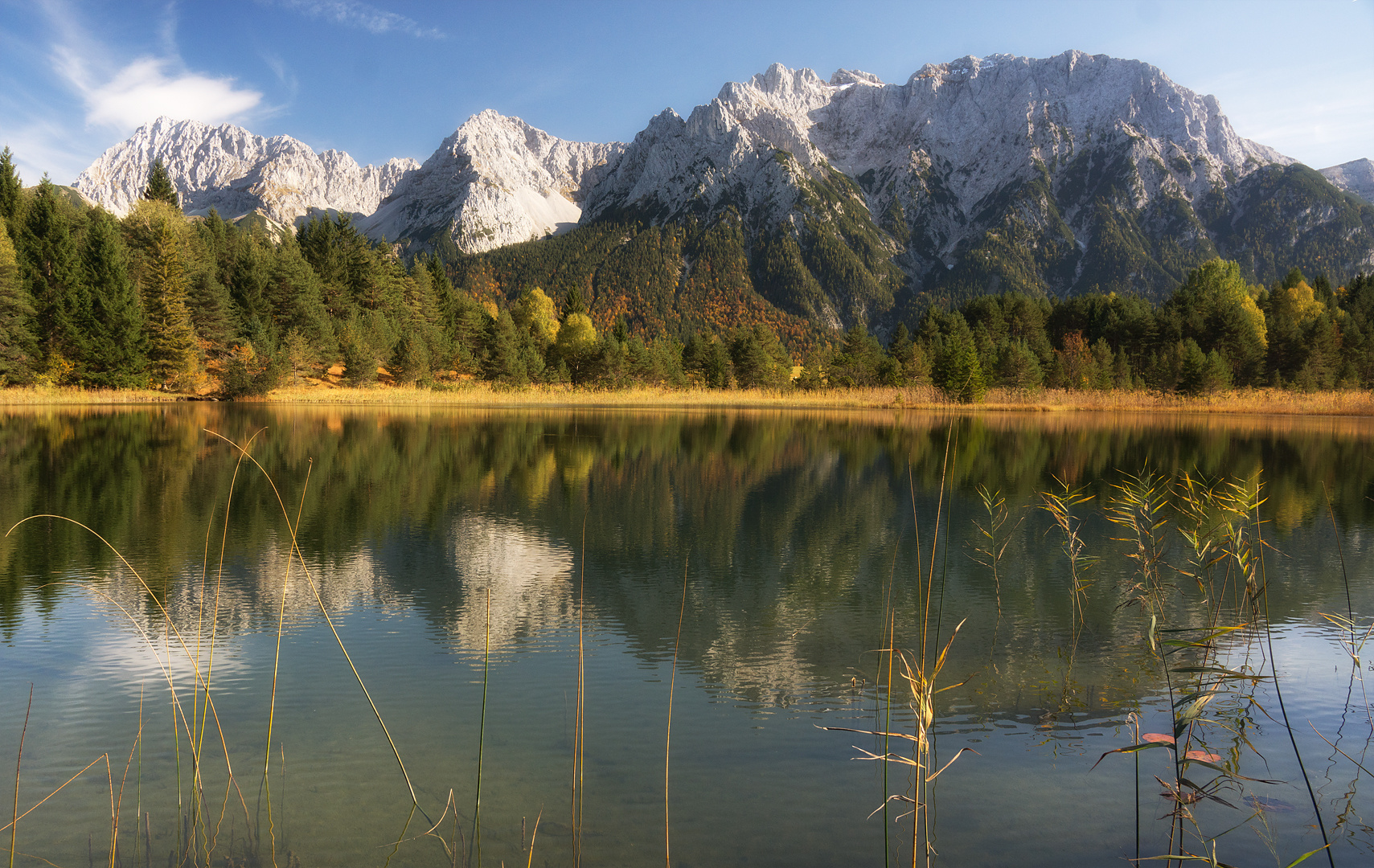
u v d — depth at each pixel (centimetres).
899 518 1353
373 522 1259
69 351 5169
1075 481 1831
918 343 8575
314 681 615
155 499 1434
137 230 6512
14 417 3456
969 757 508
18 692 589
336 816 425
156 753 499
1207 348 7775
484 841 402
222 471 1811
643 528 1248
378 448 2388
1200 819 438
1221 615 823
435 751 502
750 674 643
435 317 8562
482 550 1080
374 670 638
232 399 5391
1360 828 427
